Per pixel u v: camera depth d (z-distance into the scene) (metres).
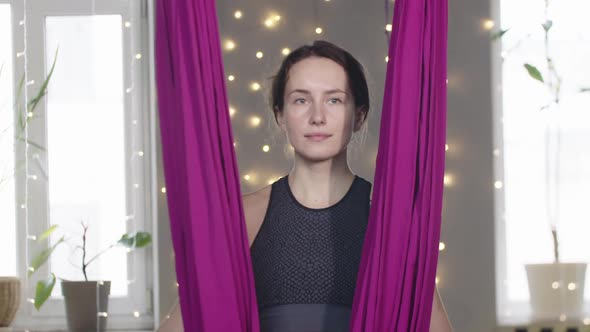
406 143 1.69
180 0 1.68
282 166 3.18
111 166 3.28
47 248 3.24
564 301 3.17
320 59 1.76
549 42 3.29
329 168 1.76
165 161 1.71
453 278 3.27
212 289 1.67
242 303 1.68
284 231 1.73
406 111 1.69
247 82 3.23
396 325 1.70
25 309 3.24
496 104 3.29
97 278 3.25
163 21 1.72
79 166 3.27
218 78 1.70
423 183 1.70
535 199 3.28
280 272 1.71
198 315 1.70
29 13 3.29
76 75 3.29
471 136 3.29
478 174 3.29
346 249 1.72
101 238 3.27
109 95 3.29
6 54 3.32
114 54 3.30
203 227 1.67
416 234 1.70
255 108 3.21
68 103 3.28
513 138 3.29
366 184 1.79
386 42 3.23
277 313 1.70
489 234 3.27
